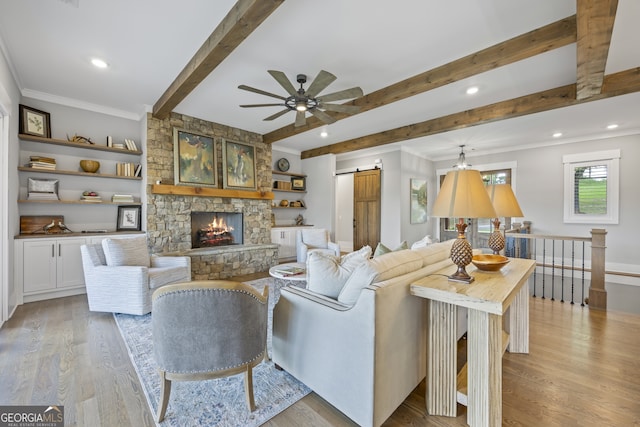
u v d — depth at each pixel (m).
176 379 1.48
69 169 3.89
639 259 4.92
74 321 2.84
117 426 1.47
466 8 2.09
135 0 2.04
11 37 2.47
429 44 2.54
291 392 1.78
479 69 2.69
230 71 3.05
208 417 1.55
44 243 3.41
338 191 8.22
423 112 4.23
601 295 3.32
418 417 1.60
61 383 1.83
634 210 4.96
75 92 3.63
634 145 4.95
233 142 5.10
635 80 2.85
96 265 3.02
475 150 6.54
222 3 2.07
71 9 2.13
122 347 2.31
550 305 3.49
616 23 2.16
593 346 2.39
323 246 5.12
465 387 1.62
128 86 3.45
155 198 4.19
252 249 5.14
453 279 1.67
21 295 3.26
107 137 4.06
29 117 3.47
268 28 2.32
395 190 6.39
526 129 4.99
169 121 4.33
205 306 1.43
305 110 3.16
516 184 6.18
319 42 2.52
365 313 1.41
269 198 5.64
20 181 3.49
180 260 3.52
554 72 3.00
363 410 1.42
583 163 5.43
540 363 2.12
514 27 2.30
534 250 5.85
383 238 6.60
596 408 1.64
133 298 2.89
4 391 1.74
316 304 1.68
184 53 2.73
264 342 1.74
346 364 1.50
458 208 1.59
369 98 3.52
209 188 4.72
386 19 2.21
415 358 1.73
